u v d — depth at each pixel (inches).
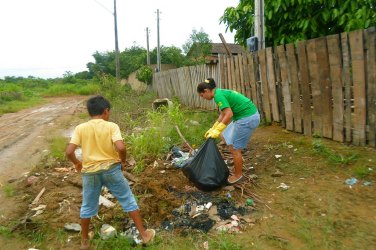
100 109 133.0
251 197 168.1
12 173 238.7
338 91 210.7
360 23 255.0
